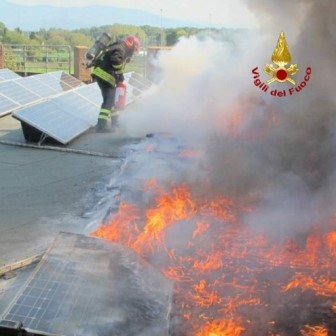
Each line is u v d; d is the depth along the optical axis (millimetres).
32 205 4527
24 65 18125
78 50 16594
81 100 9375
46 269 2916
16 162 6176
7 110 9375
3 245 3541
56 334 2326
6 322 2365
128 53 8633
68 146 7102
